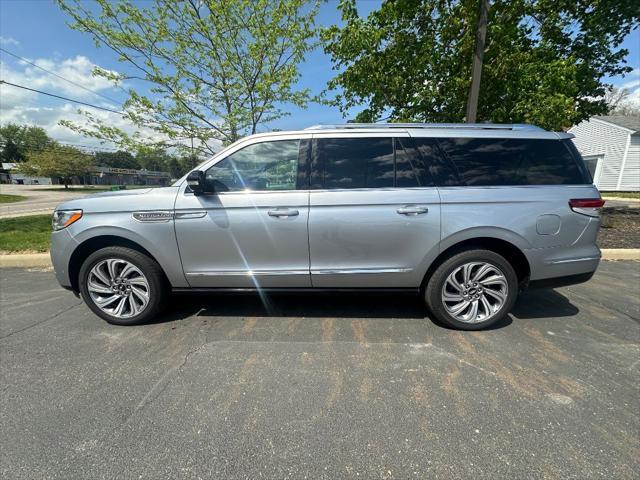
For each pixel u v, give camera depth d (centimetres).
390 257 292
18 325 321
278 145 300
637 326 308
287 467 162
